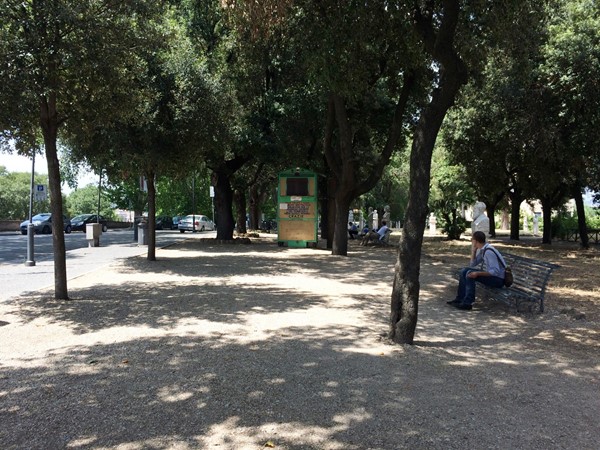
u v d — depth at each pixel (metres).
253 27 9.06
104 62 7.89
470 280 8.21
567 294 9.77
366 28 9.35
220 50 19.86
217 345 5.97
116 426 3.80
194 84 13.50
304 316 7.58
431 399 4.37
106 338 6.30
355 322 7.21
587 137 16.72
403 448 3.49
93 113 8.91
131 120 12.37
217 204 23.98
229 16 9.71
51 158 8.64
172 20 18.59
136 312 7.81
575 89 15.86
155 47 9.40
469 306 8.23
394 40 10.94
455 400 4.36
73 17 7.36
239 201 32.50
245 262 15.07
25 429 3.76
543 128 17.27
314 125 20.17
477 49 10.98
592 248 23.31
